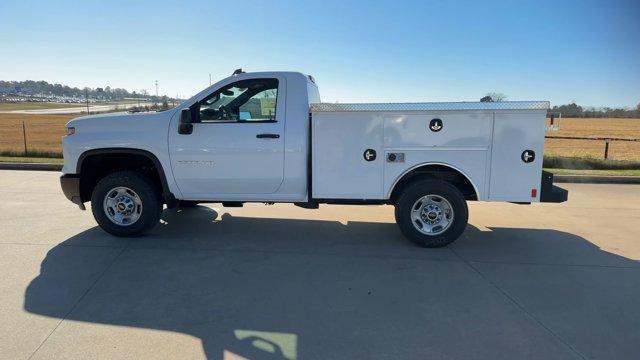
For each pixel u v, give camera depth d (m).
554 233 6.64
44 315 3.80
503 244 6.07
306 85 5.82
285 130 5.75
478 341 3.50
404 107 5.59
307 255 5.48
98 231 6.26
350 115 5.65
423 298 4.28
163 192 6.13
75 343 3.37
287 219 7.25
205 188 5.95
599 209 8.27
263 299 4.20
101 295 4.21
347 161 5.73
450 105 5.54
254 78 5.81
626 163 13.32
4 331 3.53
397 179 5.74
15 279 4.55
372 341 3.48
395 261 5.32
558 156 15.92
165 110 6.06
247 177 5.86
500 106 5.49
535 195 5.64
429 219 5.82
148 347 3.34
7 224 6.54
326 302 4.16
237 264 5.12
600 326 3.77
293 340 3.47
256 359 3.21
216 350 3.31
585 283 4.70
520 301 4.24
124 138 5.84
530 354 3.33
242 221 7.07
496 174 5.62
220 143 5.79
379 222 7.16
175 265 5.04
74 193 5.98
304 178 5.84
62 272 4.76
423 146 5.64
